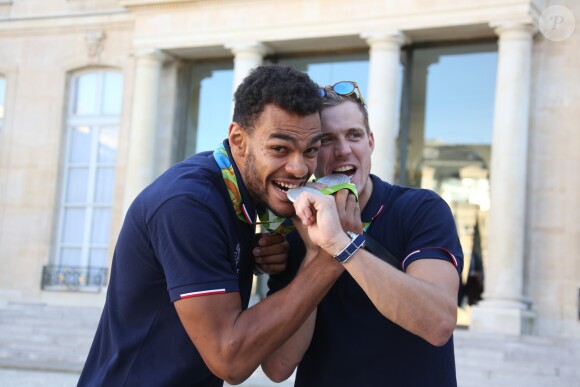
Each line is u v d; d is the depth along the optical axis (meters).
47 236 21.62
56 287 21.36
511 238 15.95
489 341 14.23
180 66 20.61
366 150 3.65
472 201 17.52
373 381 3.45
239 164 3.23
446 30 17.08
